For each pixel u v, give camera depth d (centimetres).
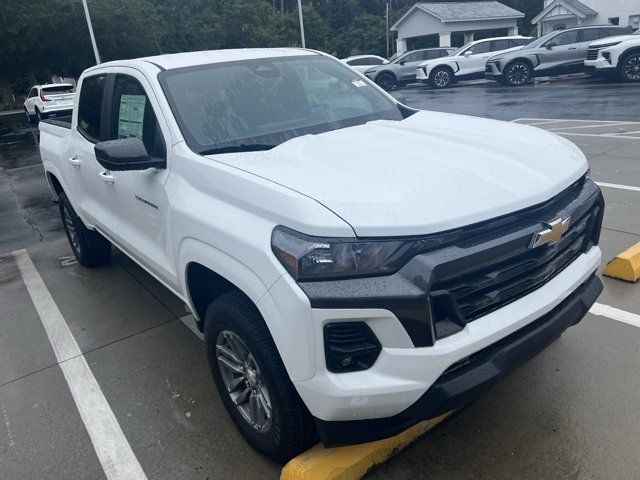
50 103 2278
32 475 278
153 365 365
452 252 210
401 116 367
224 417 306
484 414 287
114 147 289
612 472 245
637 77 1557
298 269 206
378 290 201
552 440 266
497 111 1328
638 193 597
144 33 3441
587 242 280
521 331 234
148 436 297
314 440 246
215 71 349
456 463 257
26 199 915
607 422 274
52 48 3247
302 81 367
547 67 1820
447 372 213
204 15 4628
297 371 211
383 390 205
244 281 228
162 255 328
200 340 392
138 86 350
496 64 1888
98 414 320
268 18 4931
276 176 243
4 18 3078
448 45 3097
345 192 223
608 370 312
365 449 253
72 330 424
